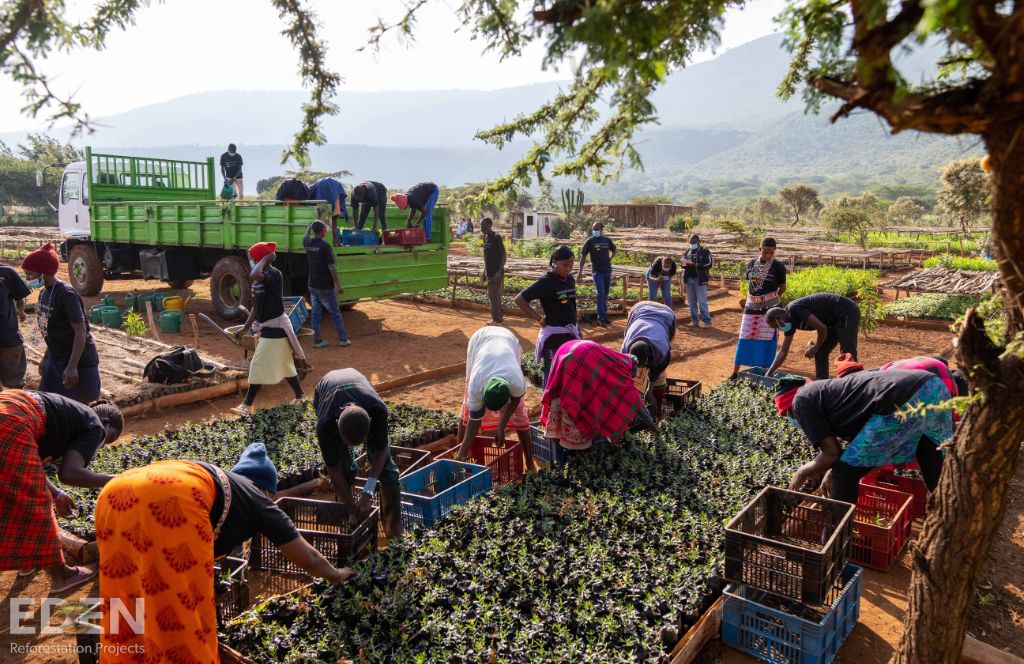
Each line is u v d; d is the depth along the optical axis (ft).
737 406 27.66
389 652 13.34
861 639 15.26
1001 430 9.39
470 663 12.87
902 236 150.71
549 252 98.63
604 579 15.40
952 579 10.27
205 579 10.58
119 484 10.46
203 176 61.26
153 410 30.32
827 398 17.69
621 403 21.52
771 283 32.09
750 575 14.48
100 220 55.36
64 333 22.79
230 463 22.02
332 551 16.29
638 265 85.05
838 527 14.53
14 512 14.35
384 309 56.59
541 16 6.47
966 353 9.45
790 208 274.98
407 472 20.63
